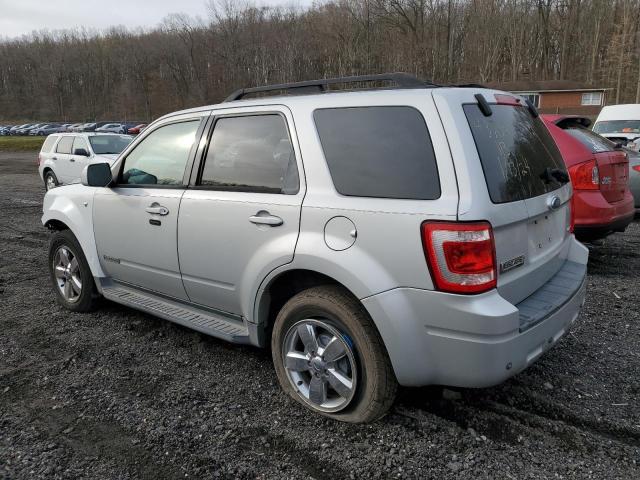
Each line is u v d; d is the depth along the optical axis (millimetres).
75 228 4523
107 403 3236
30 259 7023
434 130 2604
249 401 3232
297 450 2752
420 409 3098
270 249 3061
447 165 2543
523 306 2836
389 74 3061
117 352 3955
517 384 3379
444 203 2502
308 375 3160
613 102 64500
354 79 3170
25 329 4426
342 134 2904
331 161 2910
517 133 3035
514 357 2557
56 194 4898
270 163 3193
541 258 3049
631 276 5680
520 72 74750
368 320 2764
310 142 3000
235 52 80250
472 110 2717
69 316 4723
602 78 68562
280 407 3158
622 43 63719
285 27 78875
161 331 4340
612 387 3340
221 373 3609
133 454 2742
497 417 3016
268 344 3418
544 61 75812
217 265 3414
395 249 2590
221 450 2762
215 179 3484
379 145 2762
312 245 2859
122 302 4254
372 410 2809
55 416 3107
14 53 115125
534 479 2514
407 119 2699
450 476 2543
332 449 2754
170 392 3352
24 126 72062
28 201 13180
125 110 103438
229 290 3400
